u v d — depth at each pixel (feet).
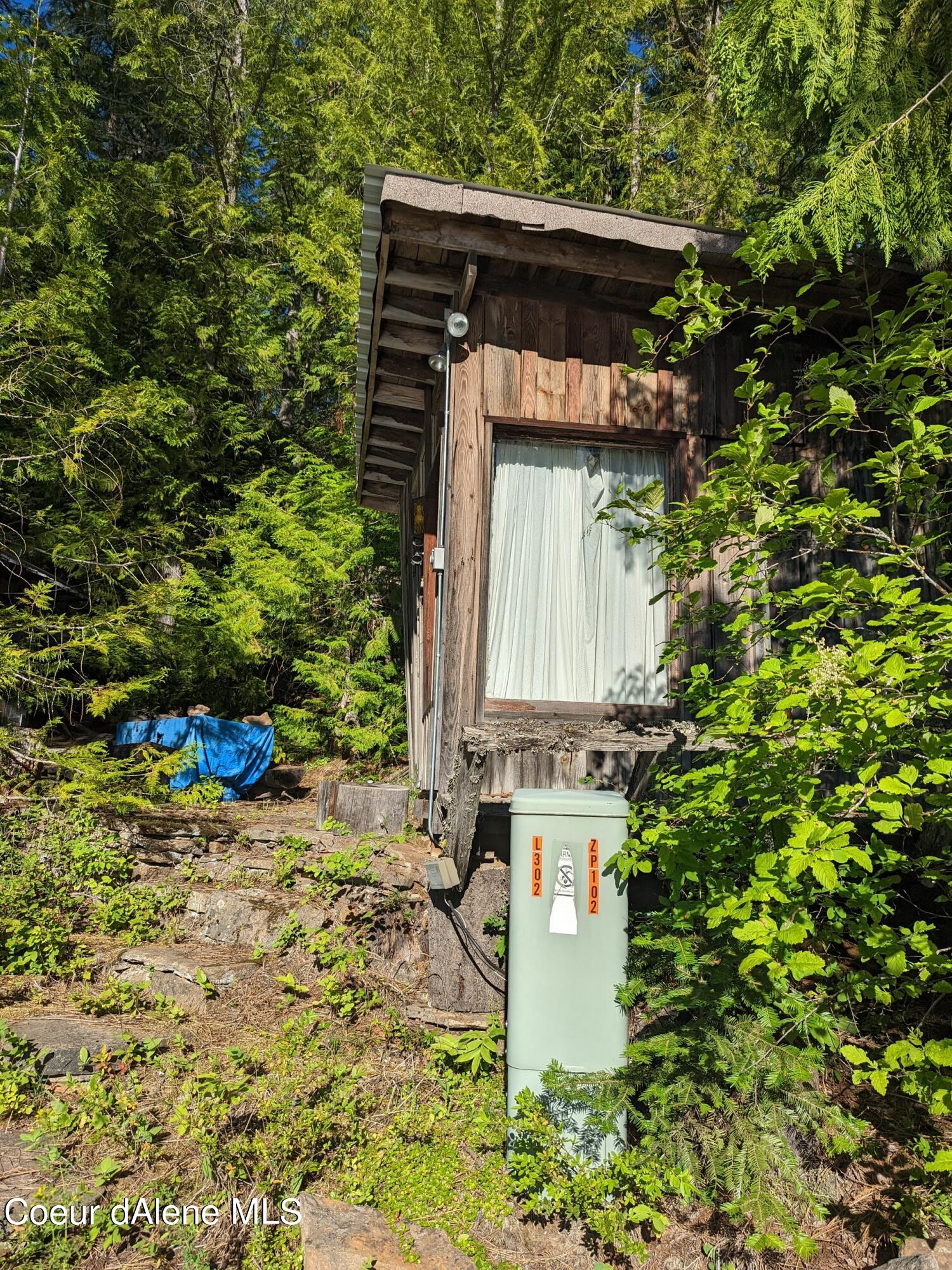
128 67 50.47
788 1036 12.62
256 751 30.25
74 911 19.39
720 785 10.55
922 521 12.71
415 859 19.27
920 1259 10.62
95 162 44.27
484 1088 14.71
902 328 17.53
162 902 19.70
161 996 16.37
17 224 34.65
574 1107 12.67
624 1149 12.78
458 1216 12.12
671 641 14.94
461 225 15.48
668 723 16.48
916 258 16.20
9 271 33.96
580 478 17.88
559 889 12.96
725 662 17.74
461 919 16.33
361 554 38.22
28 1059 14.06
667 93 48.73
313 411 55.83
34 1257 10.52
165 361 44.42
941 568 13.02
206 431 46.85
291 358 53.16
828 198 15.01
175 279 47.57
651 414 17.93
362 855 19.29
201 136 52.49
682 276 13.53
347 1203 12.00
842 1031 13.26
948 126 15.72
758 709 11.21
